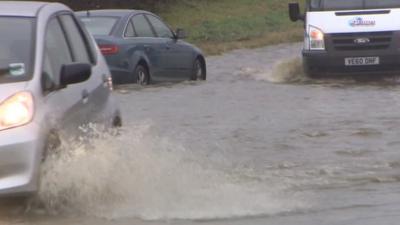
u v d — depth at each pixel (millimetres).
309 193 26016
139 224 22719
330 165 29594
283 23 119875
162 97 46656
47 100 24125
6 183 22578
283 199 25281
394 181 27422
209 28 109375
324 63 55562
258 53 86500
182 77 58469
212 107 42562
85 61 28172
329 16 56156
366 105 41969
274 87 51969
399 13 55688
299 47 93500
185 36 58406
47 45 25578
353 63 55375
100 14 54156
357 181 27469
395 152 31188
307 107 41875
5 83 23781
